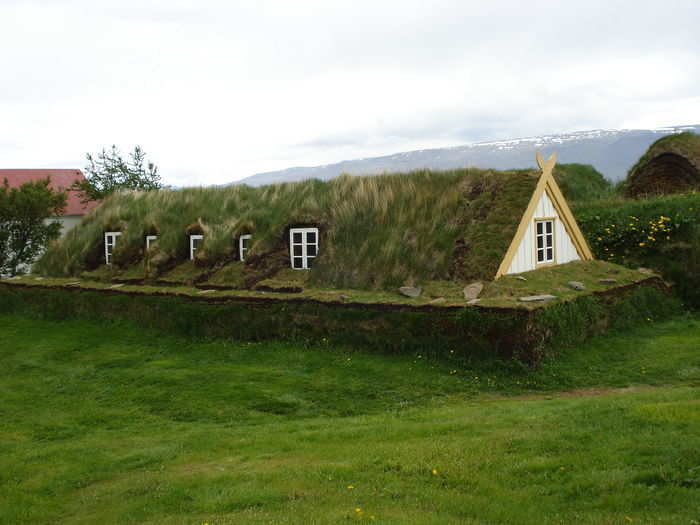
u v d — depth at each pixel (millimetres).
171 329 18188
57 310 22031
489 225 16062
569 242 17984
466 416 9680
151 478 8273
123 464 9094
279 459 8492
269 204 21203
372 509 6438
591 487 6328
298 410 11500
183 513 6953
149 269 21062
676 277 18266
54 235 33062
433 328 13750
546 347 12844
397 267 16219
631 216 20516
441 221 16750
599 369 12523
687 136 25562
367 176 19516
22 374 15461
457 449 7879
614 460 6824
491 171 17750
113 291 20578
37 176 55719
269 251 18719
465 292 14406
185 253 21562
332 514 6336
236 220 20703
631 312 15711
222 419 11281
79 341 18391
